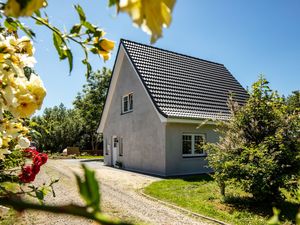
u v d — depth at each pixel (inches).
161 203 323.3
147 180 486.0
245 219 252.2
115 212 283.7
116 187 419.2
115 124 747.4
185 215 275.0
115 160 745.6
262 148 277.6
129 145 673.0
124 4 12.3
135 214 277.1
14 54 46.8
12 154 90.3
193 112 587.8
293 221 234.7
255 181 269.9
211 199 329.7
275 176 271.6
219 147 316.8
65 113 1891.0
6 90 42.1
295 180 270.4
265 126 301.1
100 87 1341.0
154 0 12.4
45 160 100.0
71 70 44.6
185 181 455.5
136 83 654.5
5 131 61.9
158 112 550.6
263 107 299.7
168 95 599.5
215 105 644.1
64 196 327.9
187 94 631.2
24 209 12.6
